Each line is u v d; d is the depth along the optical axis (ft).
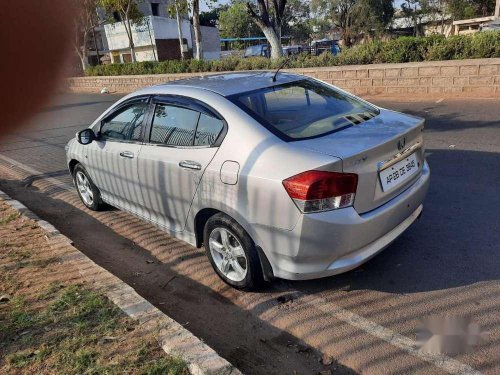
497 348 9.09
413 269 12.12
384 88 41.78
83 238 16.38
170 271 13.50
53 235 15.56
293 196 9.57
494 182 17.62
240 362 9.48
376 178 10.25
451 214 15.17
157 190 13.20
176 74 65.16
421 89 39.52
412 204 11.56
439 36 41.01
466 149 22.16
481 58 37.17
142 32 111.65
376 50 43.91
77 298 11.33
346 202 9.68
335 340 9.78
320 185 9.38
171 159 12.35
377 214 10.22
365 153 9.82
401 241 13.61
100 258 14.78
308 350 9.61
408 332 9.78
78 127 41.42
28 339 9.87
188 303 11.79
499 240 13.21
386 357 9.13
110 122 15.42
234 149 10.85
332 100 12.78
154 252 14.80
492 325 9.75
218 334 10.45
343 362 9.15
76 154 17.69
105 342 9.58
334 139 10.42
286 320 10.61
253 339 10.16
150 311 10.54
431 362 8.87
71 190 21.99
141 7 124.26
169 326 9.91
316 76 45.83
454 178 18.48
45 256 14.01
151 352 9.16
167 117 12.97
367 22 132.77
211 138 11.51
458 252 12.75
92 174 17.11
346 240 9.79
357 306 10.84
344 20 139.64
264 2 51.44
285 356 9.52
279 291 11.71
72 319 10.46
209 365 8.53
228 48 184.14
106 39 128.26
